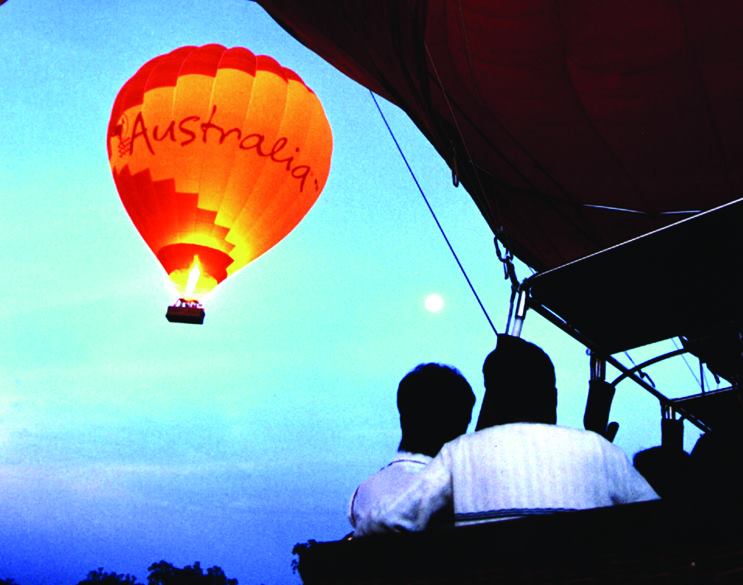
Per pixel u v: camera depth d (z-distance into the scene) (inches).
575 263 132.9
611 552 60.2
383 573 69.6
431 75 261.7
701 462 84.7
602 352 156.3
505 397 82.2
